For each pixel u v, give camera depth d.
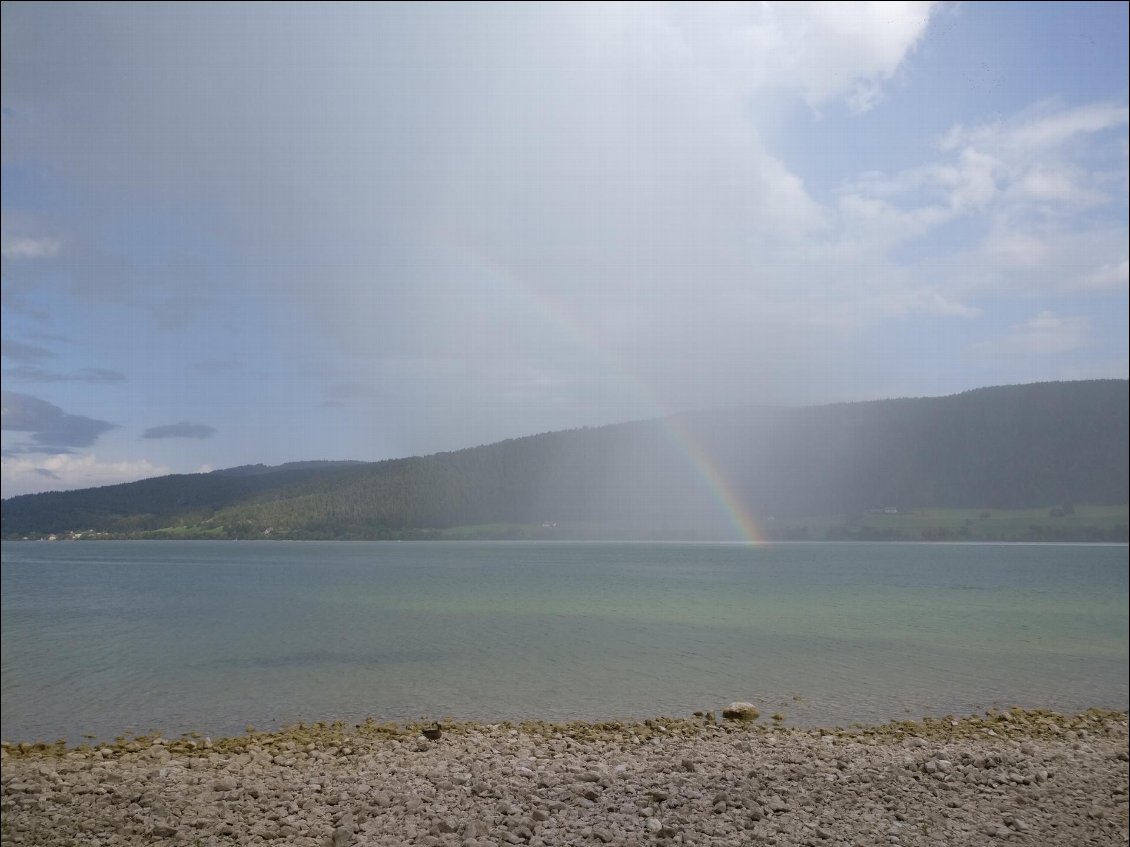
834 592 77.69
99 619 53.06
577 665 31.34
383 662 32.38
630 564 142.75
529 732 17.89
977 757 14.78
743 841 10.04
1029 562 148.88
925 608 60.53
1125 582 94.25
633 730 18.16
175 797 11.72
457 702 23.77
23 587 89.94
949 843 10.36
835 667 30.78
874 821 11.08
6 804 11.24
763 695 24.80
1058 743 17.22
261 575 113.00
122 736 18.14
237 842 9.73
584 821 10.55
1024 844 10.47
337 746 16.09
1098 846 10.54
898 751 15.66
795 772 13.42
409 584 90.81
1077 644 38.75
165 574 117.75
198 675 29.17
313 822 10.51
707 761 14.33
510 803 11.30
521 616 53.81
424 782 12.63
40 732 20.30
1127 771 14.56
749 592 77.81
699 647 37.16
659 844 9.77
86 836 9.94
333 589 83.50
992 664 31.84
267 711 22.67
